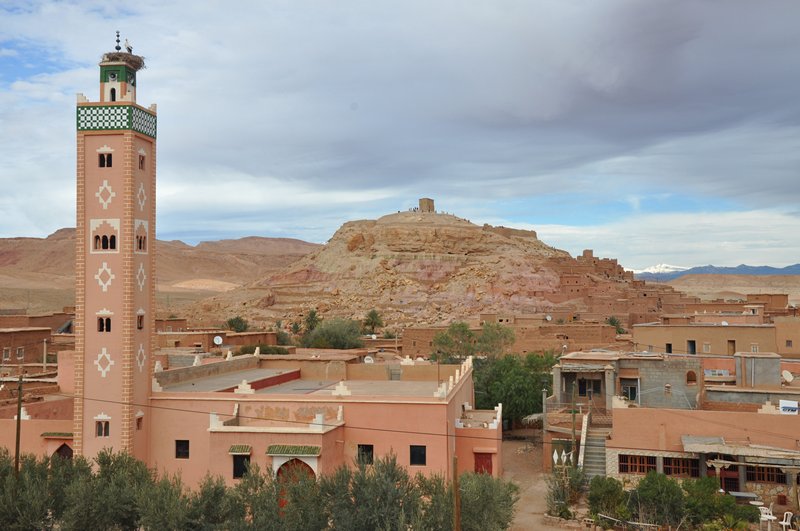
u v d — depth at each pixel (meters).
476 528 32.38
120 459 39.25
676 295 181.50
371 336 144.25
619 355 59.03
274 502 32.75
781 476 43.69
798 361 67.31
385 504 32.12
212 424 44.34
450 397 47.59
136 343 47.00
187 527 32.44
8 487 33.78
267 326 195.62
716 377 61.44
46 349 79.19
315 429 43.22
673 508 40.28
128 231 46.75
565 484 45.28
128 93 47.91
